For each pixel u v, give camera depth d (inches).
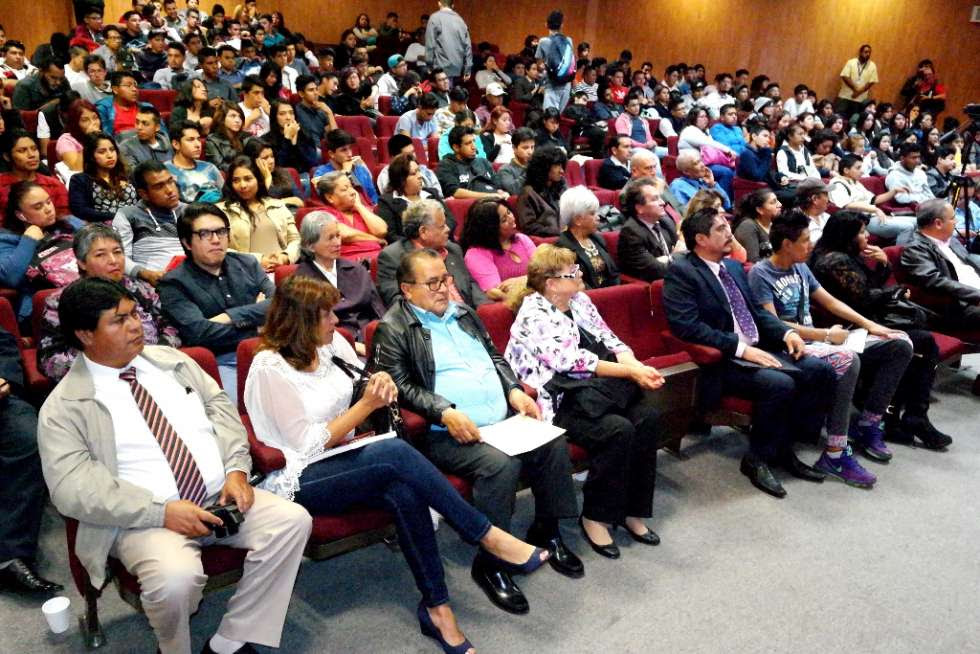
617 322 118.2
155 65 300.2
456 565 92.4
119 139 173.3
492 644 78.5
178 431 72.2
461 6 531.2
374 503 77.0
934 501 112.6
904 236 176.9
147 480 68.9
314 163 208.7
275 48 303.6
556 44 339.6
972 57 447.8
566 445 88.7
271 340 77.7
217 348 102.3
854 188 255.6
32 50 386.9
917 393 130.1
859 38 460.4
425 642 78.7
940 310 153.2
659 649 78.8
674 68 436.5
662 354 121.7
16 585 82.0
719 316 115.2
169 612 63.5
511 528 101.3
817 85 475.8
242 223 136.3
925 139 389.4
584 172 240.2
